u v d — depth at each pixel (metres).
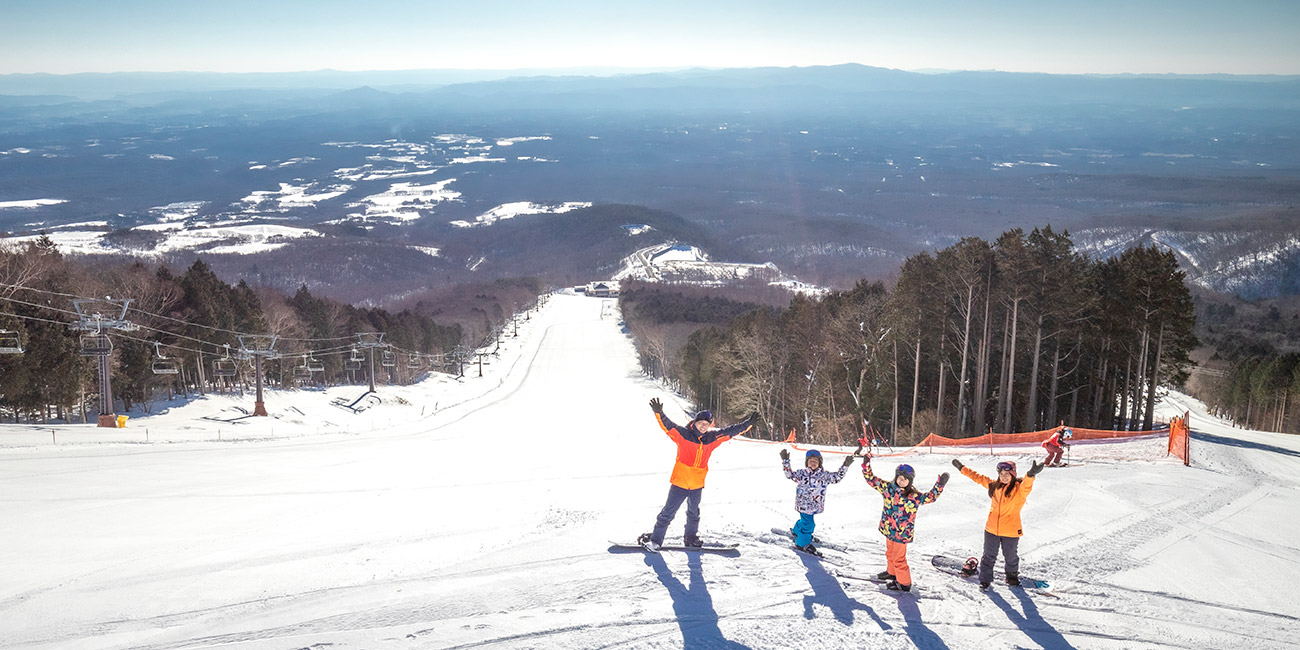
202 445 36.84
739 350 62.41
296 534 13.12
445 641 7.71
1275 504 16.97
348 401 76.62
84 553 11.73
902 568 9.75
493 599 9.04
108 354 43.66
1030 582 10.41
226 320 72.19
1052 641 8.34
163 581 10.07
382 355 92.38
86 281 63.47
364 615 8.52
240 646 7.62
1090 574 11.03
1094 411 48.81
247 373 75.62
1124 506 16.03
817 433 51.47
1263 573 11.48
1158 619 9.24
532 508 15.13
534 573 10.10
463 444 37.75
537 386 106.06
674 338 114.62
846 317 51.12
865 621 8.58
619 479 20.31
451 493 17.91
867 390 47.69
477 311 159.38
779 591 9.47
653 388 105.06
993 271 42.53
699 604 8.91
